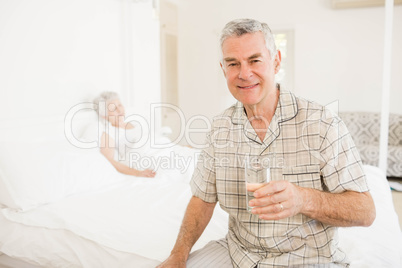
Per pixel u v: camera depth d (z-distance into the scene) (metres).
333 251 0.98
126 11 3.00
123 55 3.03
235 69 1.00
